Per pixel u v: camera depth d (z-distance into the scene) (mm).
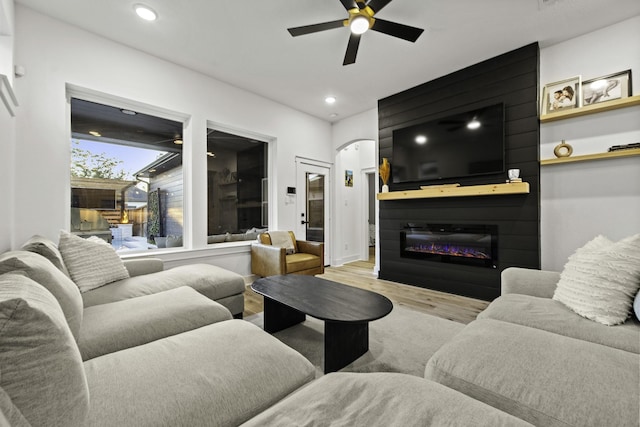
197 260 3422
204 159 3500
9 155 2057
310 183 4965
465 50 3012
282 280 2461
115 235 3014
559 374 914
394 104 4090
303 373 1051
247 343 1152
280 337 2229
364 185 6082
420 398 739
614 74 2604
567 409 802
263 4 2342
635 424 731
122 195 3055
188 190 3410
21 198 2275
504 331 1222
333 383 831
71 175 2734
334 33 2717
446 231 3516
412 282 3828
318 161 5098
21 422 560
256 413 889
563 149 2811
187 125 3420
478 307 2922
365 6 2133
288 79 3654
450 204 3488
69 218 2625
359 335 1909
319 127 5086
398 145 3955
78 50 2596
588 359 980
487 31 2711
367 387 802
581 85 2752
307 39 2812
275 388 959
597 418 762
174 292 1830
